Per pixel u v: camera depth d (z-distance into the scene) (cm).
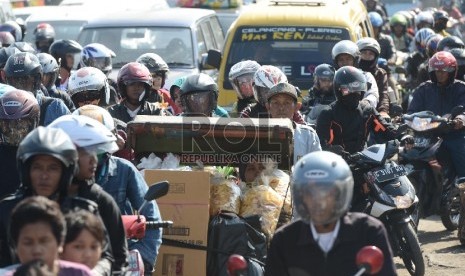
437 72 2569
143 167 1664
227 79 3222
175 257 1538
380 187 2081
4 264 1208
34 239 1041
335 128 2164
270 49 3256
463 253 2306
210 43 3931
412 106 2619
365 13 3809
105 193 1250
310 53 3238
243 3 5488
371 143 2489
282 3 3394
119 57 3612
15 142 1486
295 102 1842
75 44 2838
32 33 4297
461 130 2498
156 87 2445
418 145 2458
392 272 1133
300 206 1117
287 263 1152
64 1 4969
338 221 1138
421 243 2428
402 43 5134
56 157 1159
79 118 1280
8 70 2016
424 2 7844
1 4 4050
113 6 4825
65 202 1187
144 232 1367
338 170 1110
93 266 1134
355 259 1130
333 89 2347
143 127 1634
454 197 2516
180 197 1545
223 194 1566
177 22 3706
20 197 1205
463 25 7388
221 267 1528
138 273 1355
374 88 2730
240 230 1529
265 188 1578
